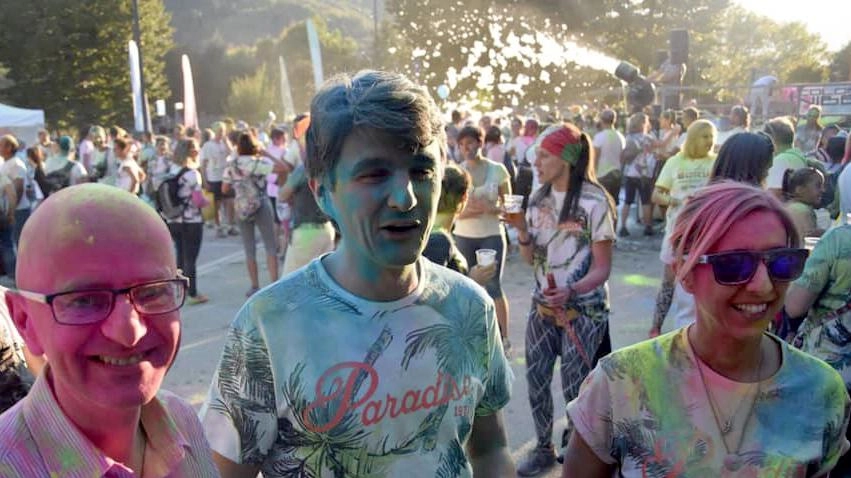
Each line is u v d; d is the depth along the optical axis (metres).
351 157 1.46
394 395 1.58
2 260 8.28
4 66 38.00
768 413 1.69
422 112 1.46
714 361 1.72
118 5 38.94
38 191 8.93
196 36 101.06
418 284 1.67
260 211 7.61
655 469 1.72
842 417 1.71
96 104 39.56
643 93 15.73
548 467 3.89
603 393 1.80
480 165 5.78
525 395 4.97
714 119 14.16
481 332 1.74
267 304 1.60
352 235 1.53
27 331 1.21
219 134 11.71
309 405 1.56
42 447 1.19
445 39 30.94
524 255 3.79
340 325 1.58
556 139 3.46
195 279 7.56
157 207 7.38
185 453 1.40
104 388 1.18
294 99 55.91
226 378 1.62
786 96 14.05
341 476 1.59
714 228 1.63
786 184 4.23
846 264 2.67
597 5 36.75
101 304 1.15
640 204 11.62
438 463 1.64
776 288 1.63
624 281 8.10
